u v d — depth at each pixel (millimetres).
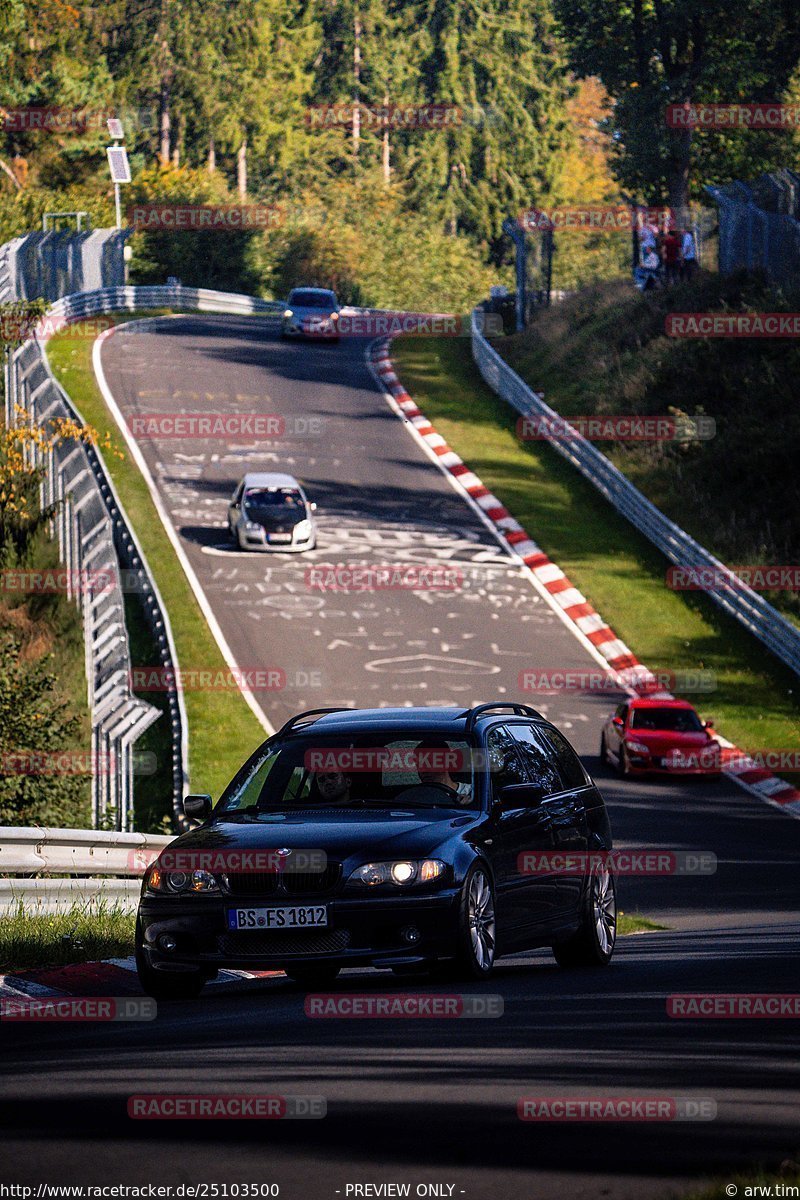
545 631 143250
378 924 36062
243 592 145000
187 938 36750
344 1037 28812
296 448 193500
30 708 87875
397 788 40062
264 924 36188
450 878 36531
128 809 80375
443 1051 26875
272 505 158750
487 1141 19922
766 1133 19922
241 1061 26094
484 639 139250
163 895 37125
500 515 174375
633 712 116500
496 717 43094
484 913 37906
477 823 38719
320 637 135625
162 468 181125
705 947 49156
